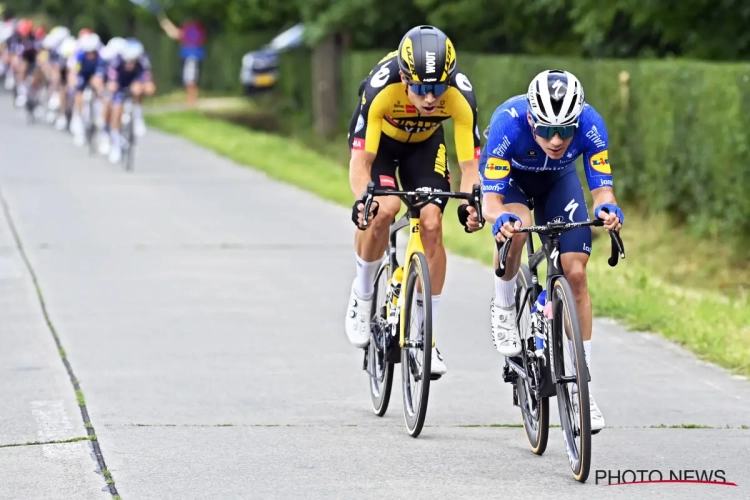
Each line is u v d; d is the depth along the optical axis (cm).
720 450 1898
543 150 1825
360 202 1942
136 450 1878
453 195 1936
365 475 1759
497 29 8200
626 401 2216
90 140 7162
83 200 5134
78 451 1869
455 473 1773
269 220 4669
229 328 2848
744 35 5344
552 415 2178
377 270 2180
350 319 2216
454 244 4141
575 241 1820
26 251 3906
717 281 3869
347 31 9162
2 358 2528
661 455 1870
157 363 2498
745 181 3812
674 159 4375
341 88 10031
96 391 2262
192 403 2186
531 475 1767
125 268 3644
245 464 1809
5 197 5175
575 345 1691
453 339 2752
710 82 4050
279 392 2281
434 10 8206
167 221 4594
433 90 1908
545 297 1830
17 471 1762
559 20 7694
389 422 2089
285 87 11794
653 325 2852
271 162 6744
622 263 4094
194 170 6444
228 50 14362
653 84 4538
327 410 2162
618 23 6109
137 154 7238
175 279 3478
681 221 4519
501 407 2186
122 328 2834
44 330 2803
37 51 10438
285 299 3209
